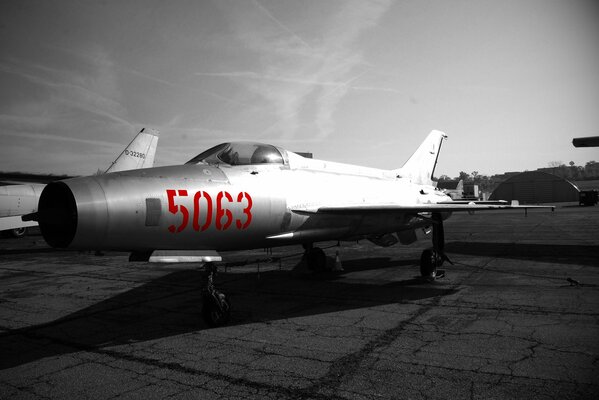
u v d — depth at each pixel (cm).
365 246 1691
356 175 1036
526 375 407
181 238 609
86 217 508
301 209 775
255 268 1192
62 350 533
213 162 729
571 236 1781
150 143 2306
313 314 673
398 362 453
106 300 830
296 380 416
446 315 638
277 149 834
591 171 18338
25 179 3073
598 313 620
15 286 1015
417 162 1378
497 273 988
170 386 411
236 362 471
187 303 788
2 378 445
